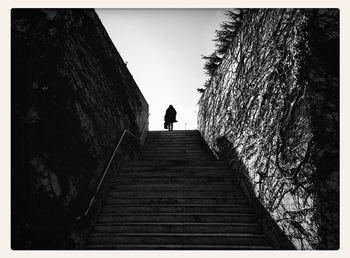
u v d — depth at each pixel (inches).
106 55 244.2
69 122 165.5
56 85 154.3
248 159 213.8
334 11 143.3
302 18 145.5
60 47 157.9
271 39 187.9
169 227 182.9
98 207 198.1
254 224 185.8
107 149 226.5
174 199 213.2
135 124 340.5
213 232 181.8
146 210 202.7
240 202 211.9
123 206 206.1
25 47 148.6
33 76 146.7
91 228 183.0
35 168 139.3
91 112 199.3
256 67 216.4
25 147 139.4
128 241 174.6
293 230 143.9
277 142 166.6
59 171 151.6
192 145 414.3
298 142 143.6
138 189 229.5
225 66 319.9
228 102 296.7
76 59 180.7
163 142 420.2
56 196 146.1
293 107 151.1
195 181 239.1
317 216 126.4
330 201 127.2
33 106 143.9
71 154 164.6
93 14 217.6
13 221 134.4
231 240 172.6
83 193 174.7
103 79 231.5
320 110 135.3
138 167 261.4
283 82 164.4
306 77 140.3
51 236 140.9
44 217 138.7
